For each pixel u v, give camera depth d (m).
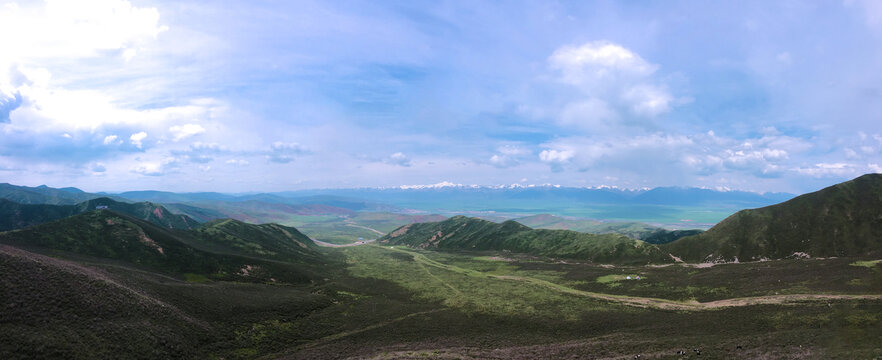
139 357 52.44
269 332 74.25
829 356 41.78
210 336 66.38
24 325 49.16
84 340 50.97
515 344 68.06
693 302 91.31
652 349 54.97
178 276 115.38
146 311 64.38
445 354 58.53
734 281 102.75
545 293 113.12
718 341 56.53
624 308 91.25
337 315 90.06
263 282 124.00
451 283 133.88
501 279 141.50
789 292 84.69
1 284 54.34
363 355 60.28
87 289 62.44
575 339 70.56
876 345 44.41
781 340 52.06
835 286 83.19
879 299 70.25
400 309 96.12
